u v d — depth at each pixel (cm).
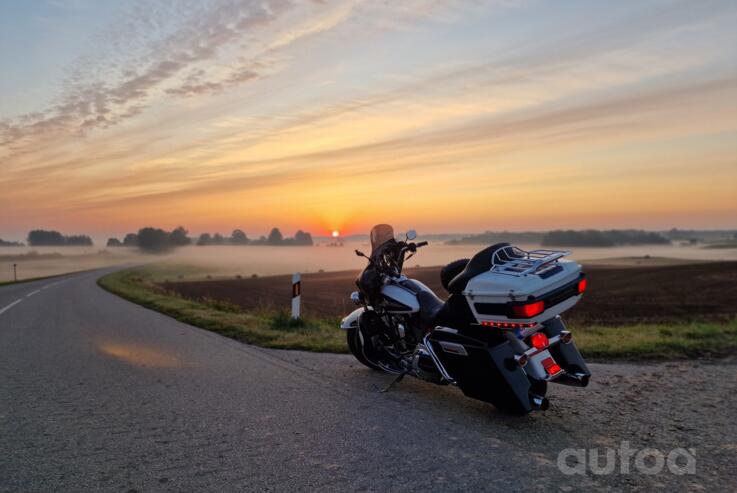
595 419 429
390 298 532
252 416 452
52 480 328
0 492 312
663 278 3850
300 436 400
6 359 732
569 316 1688
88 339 909
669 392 498
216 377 600
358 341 605
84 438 403
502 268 434
